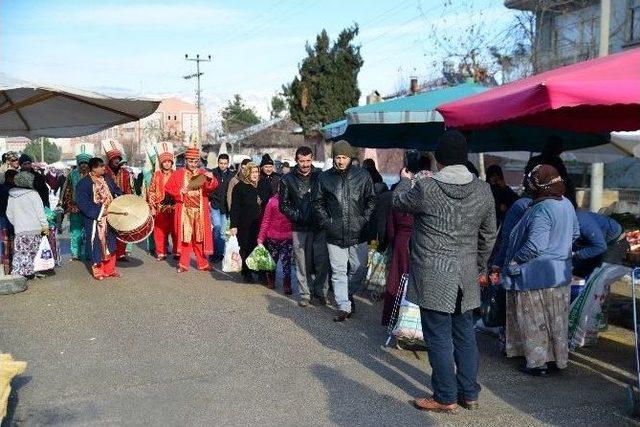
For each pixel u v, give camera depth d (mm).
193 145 10219
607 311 6781
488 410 4762
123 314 7449
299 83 34625
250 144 45969
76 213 11195
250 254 8891
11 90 6660
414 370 5637
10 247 9797
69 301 8117
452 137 4668
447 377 4637
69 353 5980
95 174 9562
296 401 4879
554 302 5414
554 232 5359
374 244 8391
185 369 5566
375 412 4691
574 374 5582
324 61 33938
